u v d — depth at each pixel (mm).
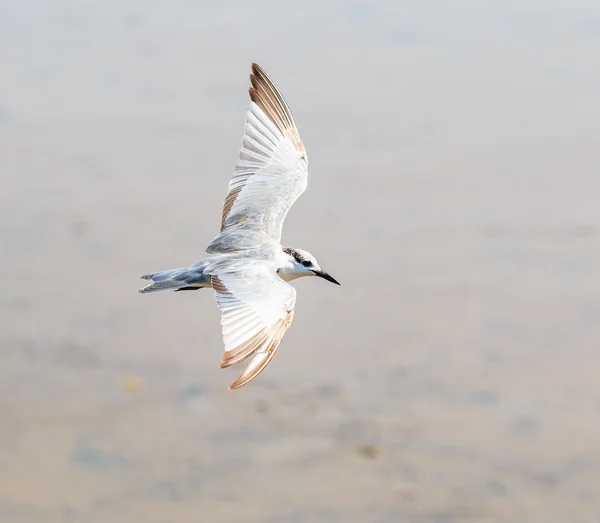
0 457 14406
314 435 14945
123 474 14102
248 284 8516
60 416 15219
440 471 14312
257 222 9938
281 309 8305
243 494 13742
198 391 15789
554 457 14547
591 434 14977
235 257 9297
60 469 14258
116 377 16016
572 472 14320
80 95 25734
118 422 15047
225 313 8188
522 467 14266
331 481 14070
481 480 14023
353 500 13641
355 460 14422
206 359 16500
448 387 15914
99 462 14352
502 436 14883
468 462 14445
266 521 13211
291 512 13492
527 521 13391
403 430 14922
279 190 10250
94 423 15055
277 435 14906
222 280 8617
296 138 10656
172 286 9016
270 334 8133
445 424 15164
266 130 10617
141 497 13656
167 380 16000
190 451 14609
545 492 13953
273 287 8508
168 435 14922
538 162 22812
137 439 14789
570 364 16406
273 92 10727
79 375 16031
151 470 14195
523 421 15180
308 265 9539
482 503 13594
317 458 14500
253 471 14172
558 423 15164
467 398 15695
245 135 10562
